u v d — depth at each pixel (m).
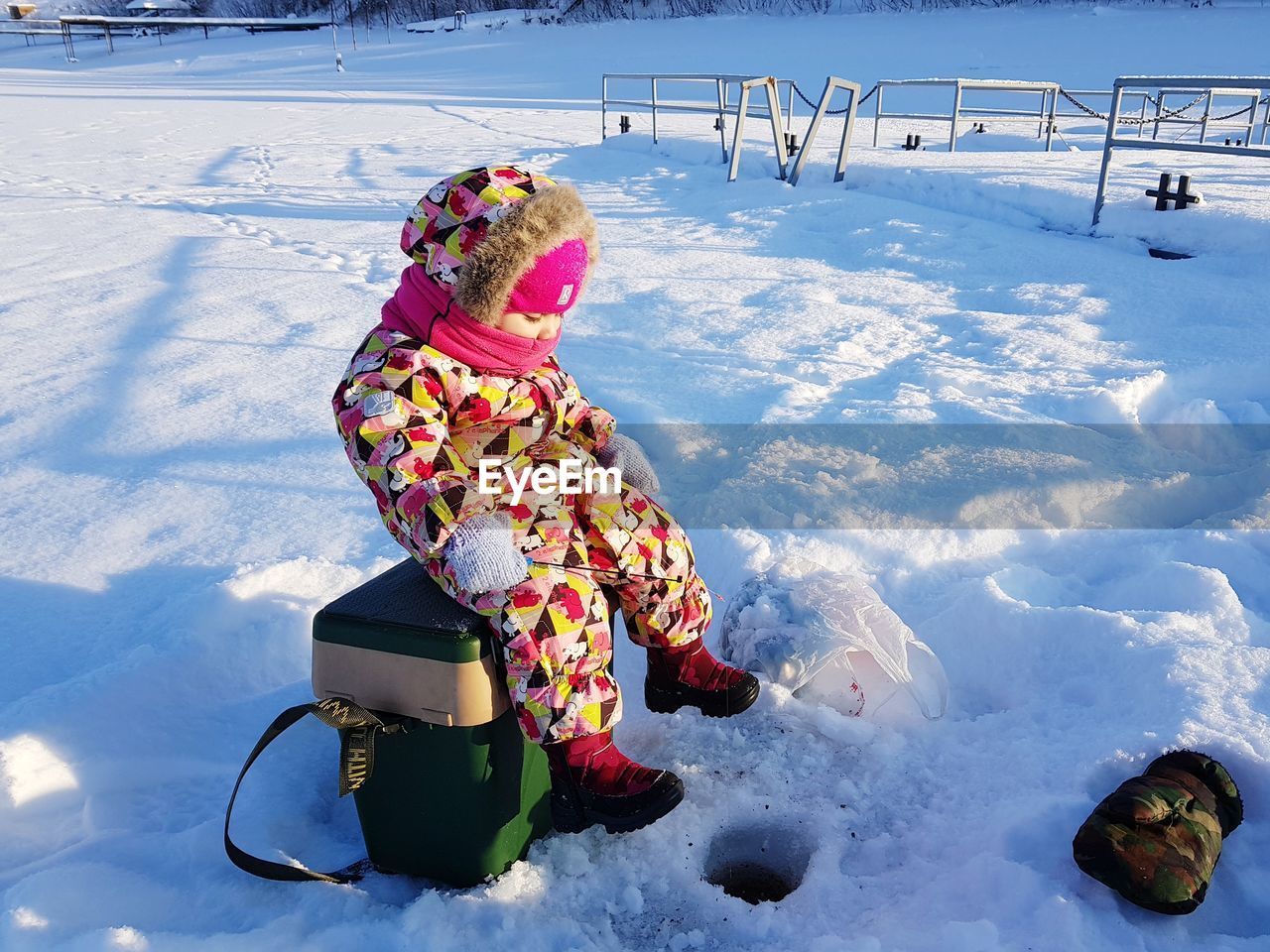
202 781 2.08
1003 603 2.47
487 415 1.94
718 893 1.81
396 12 52.97
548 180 1.89
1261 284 5.41
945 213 7.79
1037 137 13.45
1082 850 1.65
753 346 4.79
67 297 5.93
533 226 1.78
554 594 1.73
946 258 6.44
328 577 2.73
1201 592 2.48
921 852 1.88
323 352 4.89
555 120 17.91
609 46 36.72
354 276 6.46
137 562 2.92
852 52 30.50
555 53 36.09
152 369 4.65
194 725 2.22
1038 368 4.37
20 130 17.27
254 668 2.40
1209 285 5.43
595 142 14.30
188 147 14.62
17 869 1.80
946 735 2.19
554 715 1.71
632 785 1.80
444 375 1.85
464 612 1.74
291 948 1.62
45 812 1.96
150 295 5.95
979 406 3.94
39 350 4.94
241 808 1.98
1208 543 2.84
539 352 1.93
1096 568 2.82
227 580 2.63
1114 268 5.93
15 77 37.59
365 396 1.80
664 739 2.21
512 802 1.82
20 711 2.10
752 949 1.70
